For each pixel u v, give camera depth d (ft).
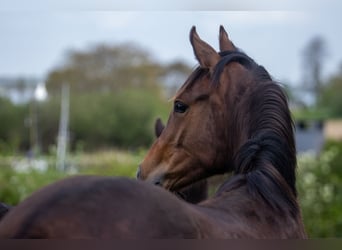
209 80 16.01
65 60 178.29
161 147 16.81
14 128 123.34
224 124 15.69
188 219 9.86
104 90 169.99
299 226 14.02
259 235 12.32
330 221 46.39
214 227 10.59
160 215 9.55
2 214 12.57
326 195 48.29
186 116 16.21
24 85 151.02
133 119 134.10
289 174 14.58
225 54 16.47
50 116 123.24
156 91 172.96
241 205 13.00
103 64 179.63
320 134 89.40
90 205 9.14
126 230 9.15
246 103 15.25
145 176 16.94
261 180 13.67
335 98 159.12
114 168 51.08
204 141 15.92
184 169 16.38
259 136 14.57
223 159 15.88
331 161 56.65
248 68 16.02
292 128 15.15
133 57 182.70
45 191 9.37
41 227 8.84
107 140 132.05
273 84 15.35
